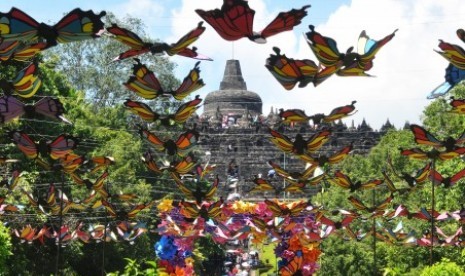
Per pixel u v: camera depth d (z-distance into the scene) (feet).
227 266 250.57
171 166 79.00
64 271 163.84
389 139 291.79
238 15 53.78
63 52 284.00
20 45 57.88
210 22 54.65
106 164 84.43
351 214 97.55
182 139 75.10
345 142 427.33
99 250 180.14
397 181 182.91
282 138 74.08
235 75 576.20
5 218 138.31
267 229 99.66
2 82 63.41
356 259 174.40
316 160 76.84
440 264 128.26
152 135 75.31
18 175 96.63
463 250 152.05
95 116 227.40
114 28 57.16
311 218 102.47
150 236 199.21
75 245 162.81
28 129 171.94
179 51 59.00
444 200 167.84
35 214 134.00
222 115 524.11
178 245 103.30
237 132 455.63
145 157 79.56
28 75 63.10
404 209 93.97
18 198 134.92
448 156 78.28
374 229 102.37
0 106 65.67
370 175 258.57
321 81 60.54
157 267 106.83
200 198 82.74
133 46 58.54
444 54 60.75
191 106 68.59
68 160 79.97
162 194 232.73
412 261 162.71
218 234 101.30
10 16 54.34
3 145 141.38
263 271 249.96
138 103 68.23
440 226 161.68
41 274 161.68
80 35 56.75
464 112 68.85
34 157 76.33
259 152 445.37
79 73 283.18
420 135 75.72
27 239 104.32
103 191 90.27
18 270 150.71
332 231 100.12
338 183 87.35
